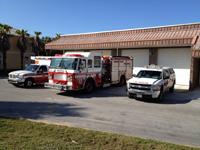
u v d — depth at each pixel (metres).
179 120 11.15
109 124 9.95
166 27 25.98
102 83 20.16
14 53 40.25
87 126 9.52
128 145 7.02
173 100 16.81
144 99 16.80
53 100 15.12
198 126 10.19
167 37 24.30
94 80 18.97
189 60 23.55
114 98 16.70
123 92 19.48
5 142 6.78
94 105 13.96
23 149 6.31
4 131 7.89
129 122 10.39
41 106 13.14
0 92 17.62
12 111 11.70
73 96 17.02
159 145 7.11
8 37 37.75
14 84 21.83
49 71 17.81
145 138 8.13
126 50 27.91
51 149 6.41
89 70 18.42
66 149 6.48
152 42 24.92
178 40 23.22
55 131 8.11
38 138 7.29
